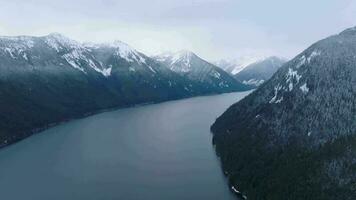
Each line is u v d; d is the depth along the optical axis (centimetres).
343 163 17462
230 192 19500
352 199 15575
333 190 16350
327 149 18862
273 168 19712
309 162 18575
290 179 18075
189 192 19488
